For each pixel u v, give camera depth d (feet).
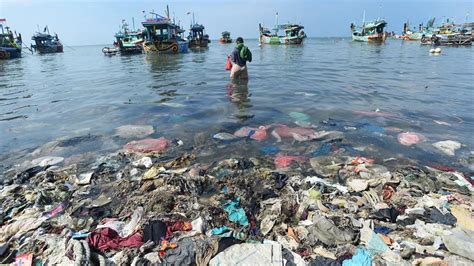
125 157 18.51
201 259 9.83
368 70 52.60
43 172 16.62
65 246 10.61
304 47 153.58
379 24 181.68
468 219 11.59
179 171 16.48
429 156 17.98
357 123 23.66
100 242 10.78
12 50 125.59
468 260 9.43
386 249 10.13
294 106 28.86
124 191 14.56
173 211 12.94
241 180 15.38
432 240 10.60
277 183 15.08
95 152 19.48
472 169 16.39
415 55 86.17
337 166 16.80
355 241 10.66
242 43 42.88
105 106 30.50
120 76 54.75
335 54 96.12
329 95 33.09
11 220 12.51
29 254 10.25
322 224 11.45
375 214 12.26
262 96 33.35
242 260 9.66
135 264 9.59
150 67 69.97
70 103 32.60
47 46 184.75
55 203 13.83
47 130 23.81
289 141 20.54
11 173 16.98
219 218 12.35
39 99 35.27
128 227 11.89
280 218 12.21
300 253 10.29
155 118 26.00
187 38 192.44
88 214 12.86
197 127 23.50
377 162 17.42
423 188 14.25
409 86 36.96
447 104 28.27
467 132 21.43
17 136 22.58
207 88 38.68
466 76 43.96
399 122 23.66
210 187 14.93
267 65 64.54
